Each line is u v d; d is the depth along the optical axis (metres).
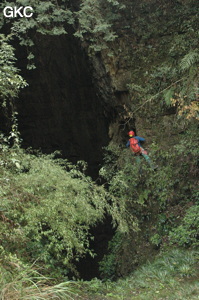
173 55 10.98
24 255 6.04
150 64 11.40
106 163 13.34
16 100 17.03
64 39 15.55
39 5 10.41
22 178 6.56
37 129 17.80
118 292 6.27
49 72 16.75
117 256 10.58
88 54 12.21
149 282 6.55
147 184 10.10
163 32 11.43
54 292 5.13
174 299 5.59
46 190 6.88
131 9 11.91
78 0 11.93
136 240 9.91
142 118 11.18
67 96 16.98
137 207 10.20
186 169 9.50
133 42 11.72
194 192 9.03
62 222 6.42
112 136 12.78
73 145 17.48
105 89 12.29
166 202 9.49
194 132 9.80
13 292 4.68
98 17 11.36
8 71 7.36
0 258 5.32
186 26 11.08
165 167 10.02
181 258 7.11
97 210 7.09
